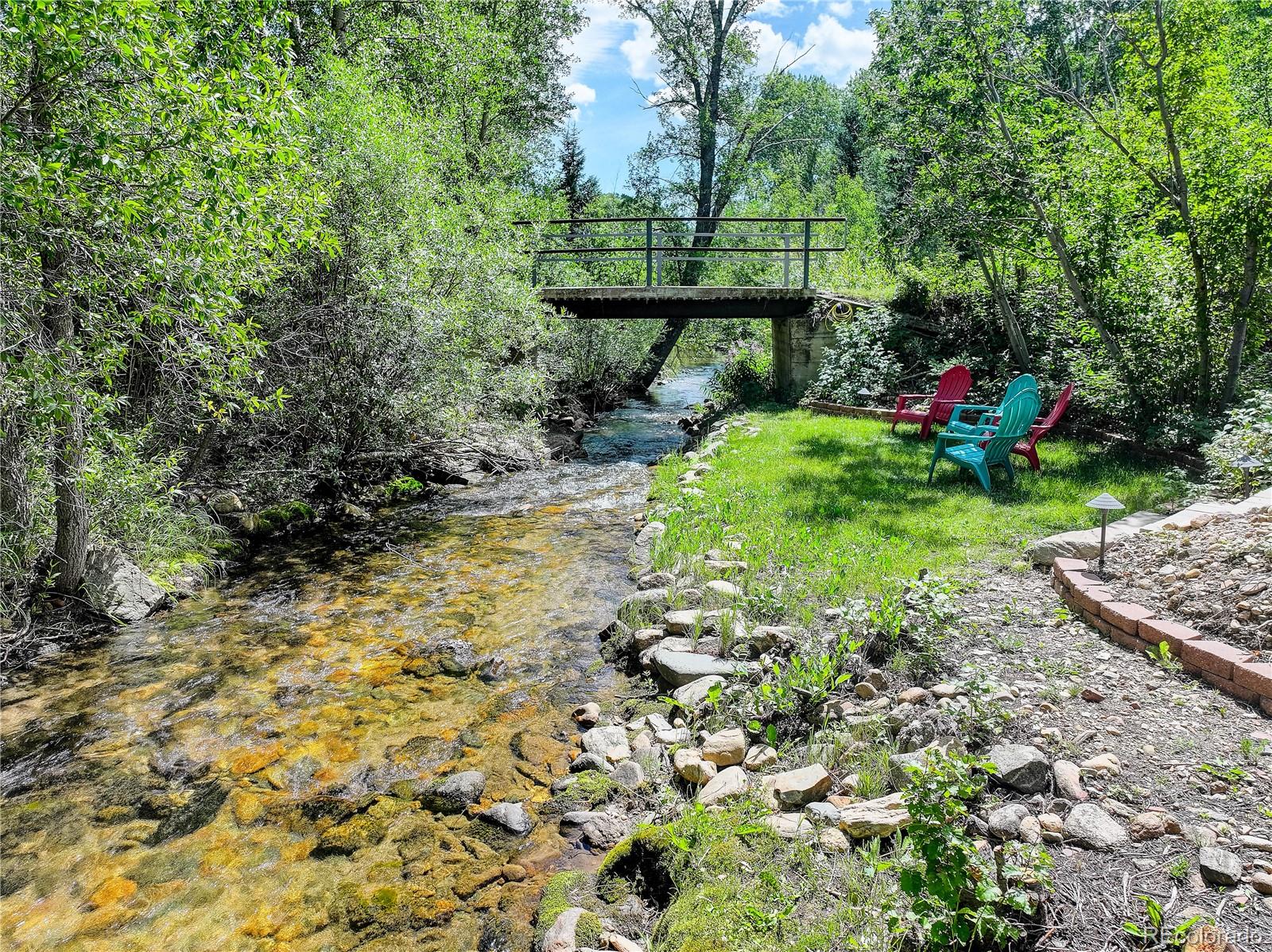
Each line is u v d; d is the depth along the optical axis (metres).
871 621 4.05
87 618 5.16
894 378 12.23
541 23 18.59
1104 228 8.32
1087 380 8.60
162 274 4.21
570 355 16.28
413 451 9.80
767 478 7.87
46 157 3.73
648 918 2.54
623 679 4.41
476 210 11.52
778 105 24.86
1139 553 4.56
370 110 8.75
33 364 4.07
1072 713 3.17
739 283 22.12
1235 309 7.27
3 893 2.85
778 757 3.30
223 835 3.16
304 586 6.12
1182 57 7.30
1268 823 2.39
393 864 2.95
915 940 2.12
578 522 7.82
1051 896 2.17
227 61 4.27
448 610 5.55
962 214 9.53
